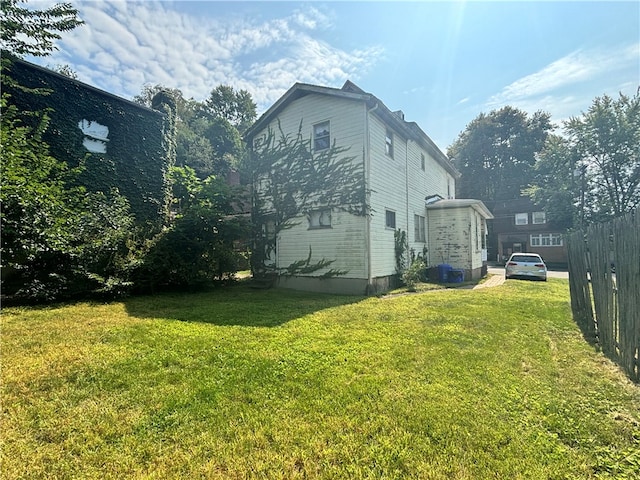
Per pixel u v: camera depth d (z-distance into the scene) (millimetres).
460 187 41875
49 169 8648
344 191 10898
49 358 4098
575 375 3678
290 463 2203
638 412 2861
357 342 4848
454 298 9211
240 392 3197
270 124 12812
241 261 12680
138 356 4207
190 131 30531
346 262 10812
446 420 2676
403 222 13375
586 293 5941
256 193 13234
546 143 30781
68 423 2666
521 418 2727
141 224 11398
